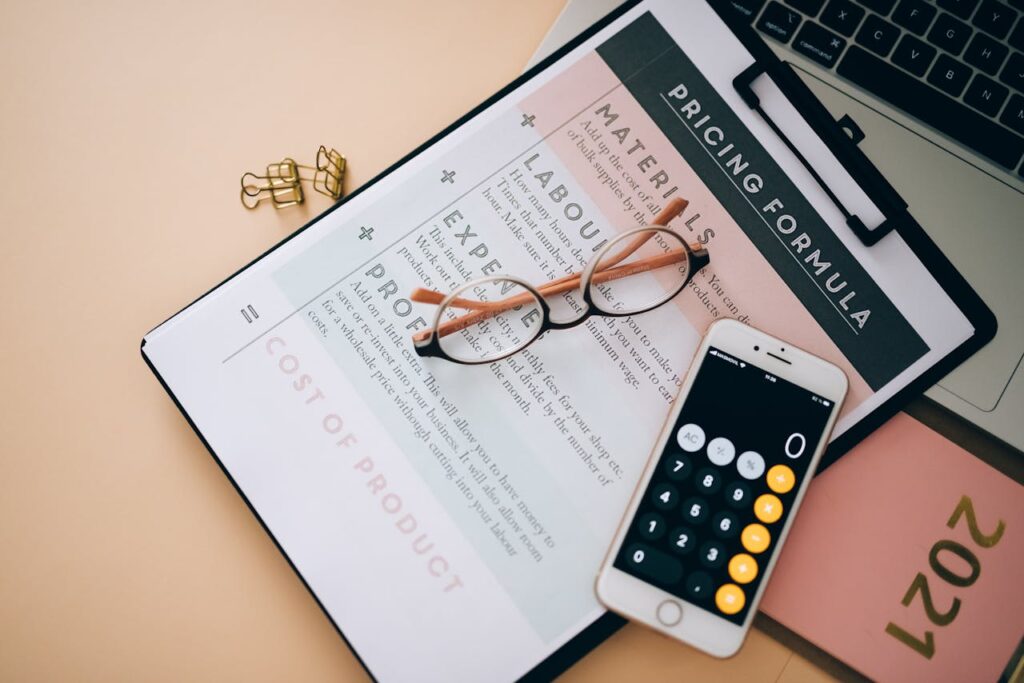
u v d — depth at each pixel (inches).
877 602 15.8
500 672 15.4
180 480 16.6
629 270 16.0
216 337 15.9
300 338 16.0
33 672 16.2
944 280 16.0
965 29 16.6
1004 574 15.9
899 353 15.9
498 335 16.1
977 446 16.1
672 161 16.3
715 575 14.9
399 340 16.0
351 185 17.2
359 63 17.5
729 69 16.2
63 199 17.2
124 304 17.0
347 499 15.7
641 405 15.9
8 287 17.0
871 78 16.6
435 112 17.4
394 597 15.5
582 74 16.4
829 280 16.0
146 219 17.2
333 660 16.2
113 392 16.8
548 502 15.7
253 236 17.1
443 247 16.2
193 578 16.4
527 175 16.3
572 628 15.4
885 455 16.1
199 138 17.3
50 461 16.6
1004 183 16.6
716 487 15.2
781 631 16.0
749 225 16.2
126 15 17.6
